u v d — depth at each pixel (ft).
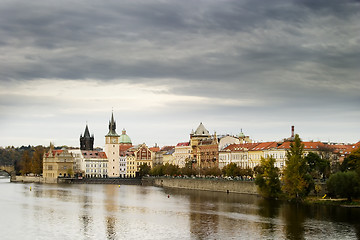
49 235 539.29
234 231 556.92
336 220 609.83
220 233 547.90
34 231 558.97
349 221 602.44
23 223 605.31
